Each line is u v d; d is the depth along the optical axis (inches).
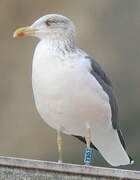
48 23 316.5
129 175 254.4
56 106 297.1
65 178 247.1
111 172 252.5
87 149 304.3
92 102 299.1
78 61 298.8
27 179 243.0
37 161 244.7
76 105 296.4
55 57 297.3
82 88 294.7
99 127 313.1
